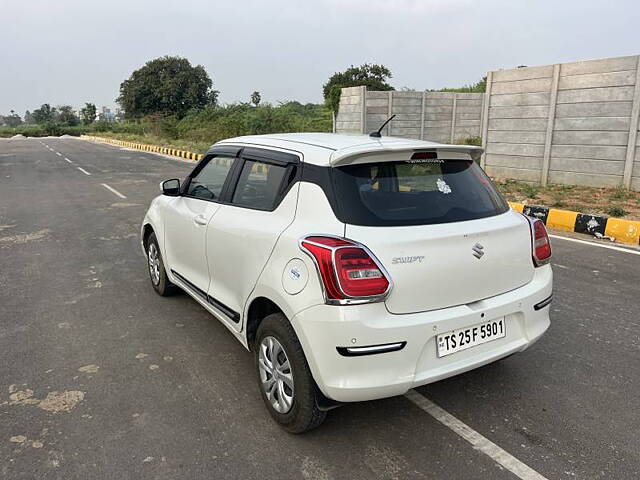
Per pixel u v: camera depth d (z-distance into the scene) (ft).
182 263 14.58
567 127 36.32
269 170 10.91
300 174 9.89
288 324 9.29
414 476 8.65
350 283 8.22
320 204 9.14
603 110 34.19
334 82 124.98
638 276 18.81
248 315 10.66
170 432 9.91
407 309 8.63
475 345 9.29
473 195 10.11
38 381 11.87
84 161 75.97
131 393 11.33
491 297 9.61
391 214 8.96
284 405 9.73
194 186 14.20
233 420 10.29
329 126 89.71
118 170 61.67
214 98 212.23
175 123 154.30
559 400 10.91
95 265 21.18
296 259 8.91
